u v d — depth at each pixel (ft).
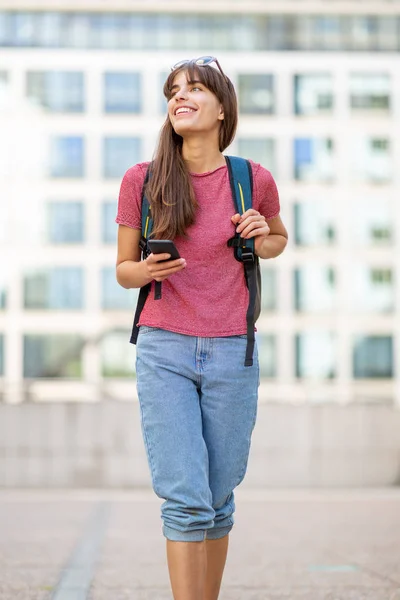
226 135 8.53
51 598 11.25
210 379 8.06
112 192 55.57
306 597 11.37
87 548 15.62
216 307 8.11
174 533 7.84
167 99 8.46
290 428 37.99
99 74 55.16
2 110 54.75
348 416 38.06
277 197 8.75
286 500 25.84
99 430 37.86
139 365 8.15
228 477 8.30
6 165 55.21
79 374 54.75
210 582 8.68
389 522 19.75
